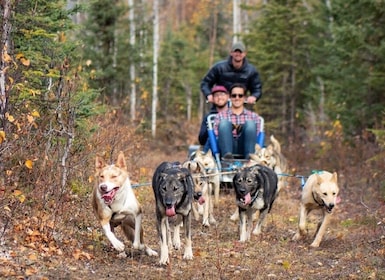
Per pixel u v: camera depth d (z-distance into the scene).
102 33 21.28
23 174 7.51
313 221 10.23
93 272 6.07
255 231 8.80
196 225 9.44
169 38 36.84
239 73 13.15
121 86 20.41
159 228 6.75
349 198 12.02
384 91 15.88
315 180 8.16
